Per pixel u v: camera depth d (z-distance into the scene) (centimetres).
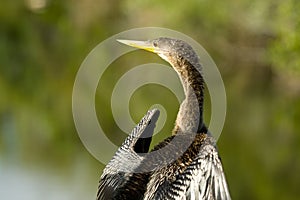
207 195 640
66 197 1597
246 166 1942
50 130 2339
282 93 2777
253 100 2655
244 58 3206
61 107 2667
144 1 3278
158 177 655
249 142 2131
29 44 3619
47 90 2936
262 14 3008
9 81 3092
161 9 3331
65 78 3044
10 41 3669
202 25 3300
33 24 3850
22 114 2594
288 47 2700
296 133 2197
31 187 1689
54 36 3694
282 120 2333
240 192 1806
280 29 2806
